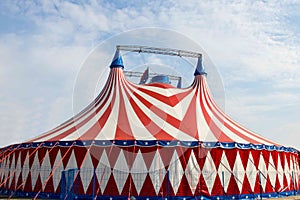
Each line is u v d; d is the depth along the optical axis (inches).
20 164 571.5
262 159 563.5
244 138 585.9
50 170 525.0
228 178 524.4
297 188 652.7
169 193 492.1
